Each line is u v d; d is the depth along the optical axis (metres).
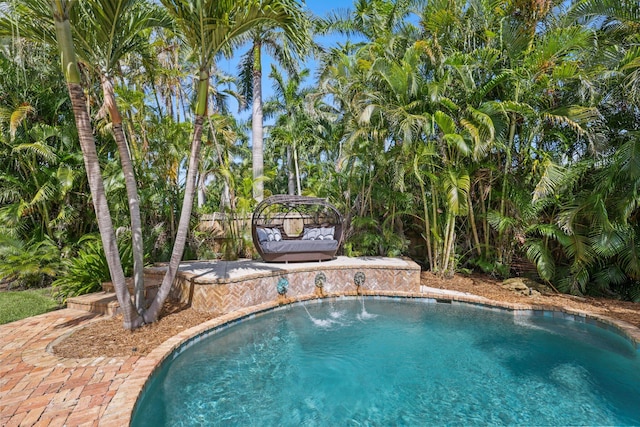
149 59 6.48
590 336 4.84
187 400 3.14
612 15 5.89
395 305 6.28
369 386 3.48
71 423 2.41
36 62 6.56
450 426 2.82
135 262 4.46
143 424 2.75
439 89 6.59
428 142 7.07
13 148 6.74
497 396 3.30
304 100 15.84
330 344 4.54
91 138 3.77
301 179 21.69
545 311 5.70
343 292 6.73
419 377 3.68
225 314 5.14
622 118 6.64
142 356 3.60
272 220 10.46
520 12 7.19
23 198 7.39
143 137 8.47
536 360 4.09
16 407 2.60
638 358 4.13
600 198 5.80
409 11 8.81
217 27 3.93
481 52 6.93
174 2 3.91
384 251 8.94
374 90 7.53
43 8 3.56
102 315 4.85
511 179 7.26
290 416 2.94
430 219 8.48
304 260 7.26
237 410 3.01
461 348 4.44
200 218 10.40
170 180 9.11
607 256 6.09
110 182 7.54
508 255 7.51
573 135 6.98
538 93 6.69
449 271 7.72
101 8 3.72
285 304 6.00
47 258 6.61
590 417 2.94
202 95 4.30
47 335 4.11
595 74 6.07
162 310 5.16
